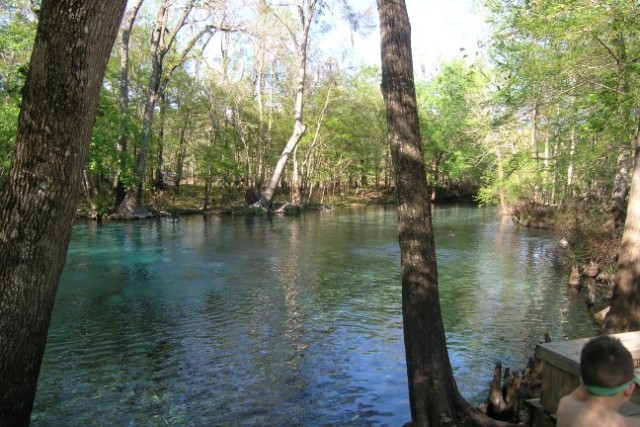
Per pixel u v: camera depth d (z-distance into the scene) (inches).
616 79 477.1
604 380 99.1
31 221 159.5
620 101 471.2
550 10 503.5
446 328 424.5
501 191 1556.3
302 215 1577.3
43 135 157.5
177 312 468.1
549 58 613.9
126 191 1318.9
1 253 160.2
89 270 658.2
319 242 947.3
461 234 1114.7
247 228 1178.0
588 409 101.9
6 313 159.5
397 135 229.9
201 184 2105.1
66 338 393.1
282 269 682.8
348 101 2021.4
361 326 425.7
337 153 2108.8
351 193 2404.0
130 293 538.9
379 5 237.0
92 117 165.3
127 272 649.0
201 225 1226.6
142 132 1332.4
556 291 564.4
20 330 161.6
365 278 626.2
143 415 270.4
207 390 301.4
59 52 153.9
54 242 164.7
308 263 729.6
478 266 719.7
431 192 2433.6
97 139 1114.1
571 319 455.2
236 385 307.7
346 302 507.2
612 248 642.8
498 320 450.0
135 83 1574.8
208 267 691.4
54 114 156.6
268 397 291.7
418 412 214.2
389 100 231.8
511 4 633.0
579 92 614.9
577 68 577.0
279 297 527.5
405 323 226.5
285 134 1959.9
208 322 437.4
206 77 1594.5
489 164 1624.0
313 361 345.7
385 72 233.8
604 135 652.1
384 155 2242.9
